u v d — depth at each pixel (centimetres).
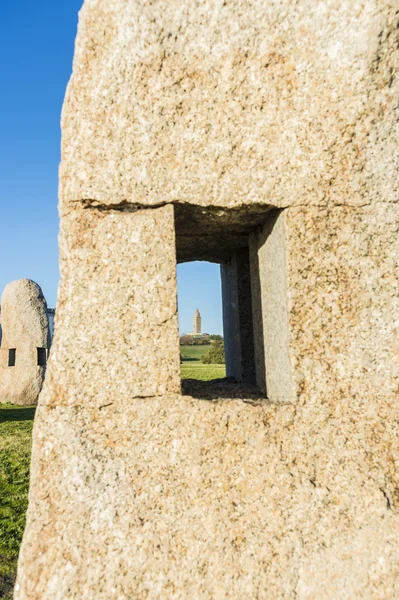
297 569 171
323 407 184
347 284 188
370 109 188
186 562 170
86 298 185
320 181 188
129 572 169
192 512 174
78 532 172
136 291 185
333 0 185
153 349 184
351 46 185
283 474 178
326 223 188
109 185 187
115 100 187
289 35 186
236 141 188
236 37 186
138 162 187
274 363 207
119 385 182
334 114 188
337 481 179
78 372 183
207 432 180
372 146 189
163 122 187
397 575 171
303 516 175
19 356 927
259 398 209
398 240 189
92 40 189
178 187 187
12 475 427
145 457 178
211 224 216
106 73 187
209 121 187
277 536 173
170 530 173
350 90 187
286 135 188
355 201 189
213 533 173
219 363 1551
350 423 183
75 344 183
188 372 1062
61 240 191
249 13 186
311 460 180
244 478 177
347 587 170
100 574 169
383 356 186
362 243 189
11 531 319
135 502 175
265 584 169
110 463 178
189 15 186
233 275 305
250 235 239
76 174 188
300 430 182
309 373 185
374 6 183
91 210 188
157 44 185
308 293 186
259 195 187
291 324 186
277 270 198
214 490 176
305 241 187
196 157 187
